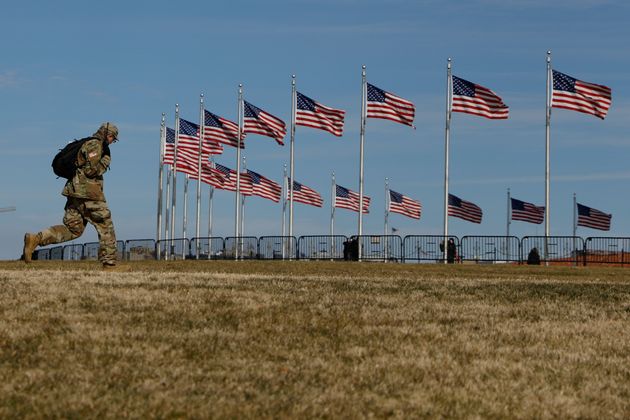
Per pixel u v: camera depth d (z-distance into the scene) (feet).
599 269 190.29
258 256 282.56
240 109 312.29
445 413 55.47
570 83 255.29
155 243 314.14
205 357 65.82
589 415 57.06
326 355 68.28
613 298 104.99
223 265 172.65
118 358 64.18
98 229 120.67
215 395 55.93
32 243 119.24
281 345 70.79
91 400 53.72
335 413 53.67
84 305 83.15
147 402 53.83
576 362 70.49
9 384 56.44
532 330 81.66
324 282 110.83
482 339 76.89
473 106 261.24
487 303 97.55
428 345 73.46
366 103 280.51
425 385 61.41
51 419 50.34
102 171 119.75
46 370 60.29
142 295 89.56
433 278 139.85
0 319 75.25
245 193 354.95
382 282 114.01
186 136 336.49
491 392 60.75
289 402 55.16
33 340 68.03
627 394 62.64
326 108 289.53
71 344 67.41
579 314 92.27
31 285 94.94
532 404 58.59
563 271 181.98
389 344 72.90
